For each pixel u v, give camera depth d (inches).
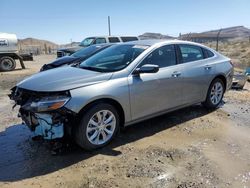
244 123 236.4
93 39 738.8
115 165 165.0
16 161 170.9
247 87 413.7
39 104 166.2
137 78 196.4
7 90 406.6
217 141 199.3
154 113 212.1
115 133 190.7
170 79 216.1
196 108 273.0
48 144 191.9
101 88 177.9
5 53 737.6
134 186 145.0
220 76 265.9
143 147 188.2
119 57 209.8
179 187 144.3
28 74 640.4
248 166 164.9
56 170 160.4
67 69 204.4
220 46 2300.7
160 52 217.3
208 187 144.3
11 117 255.8
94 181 149.3
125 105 190.4
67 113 166.6
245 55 1387.8
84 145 175.9
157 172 157.8
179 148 186.9
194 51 246.8
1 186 145.8
